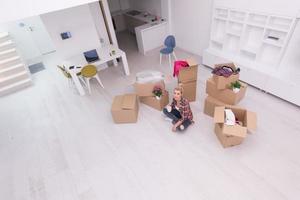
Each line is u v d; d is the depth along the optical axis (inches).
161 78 134.4
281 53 122.1
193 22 184.1
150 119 131.1
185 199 88.1
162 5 208.4
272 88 129.7
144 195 92.0
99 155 113.6
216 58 159.8
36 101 166.9
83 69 149.8
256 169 95.1
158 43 221.6
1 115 156.6
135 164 105.7
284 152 100.6
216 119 102.4
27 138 132.2
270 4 118.4
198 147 109.0
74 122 139.1
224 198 86.5
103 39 190.7
